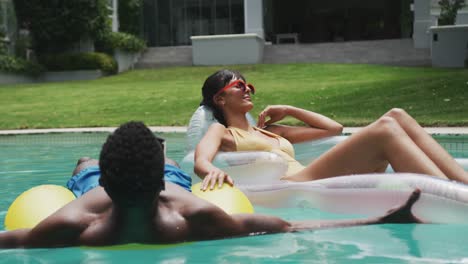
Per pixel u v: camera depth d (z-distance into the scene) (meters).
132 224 2.15
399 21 28.50
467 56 18.44
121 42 21.14
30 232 2.19
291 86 14.28
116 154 1.95
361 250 2.16
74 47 21.25
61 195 2.64
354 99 11.12
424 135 2.95
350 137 3.07
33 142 8.00
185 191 2.35
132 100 13.27
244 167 3.40
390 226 2.54
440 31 18.72
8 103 13.76
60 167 5.43
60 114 11.66
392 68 17.73
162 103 12.53
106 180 1.99
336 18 29.56
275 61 21.33
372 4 28.91
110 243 2.18
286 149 3.71
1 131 9.16
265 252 2.14
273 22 28.78
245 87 3.69
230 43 20.91
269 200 3.12
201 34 24.41
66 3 20.59
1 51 19.20
